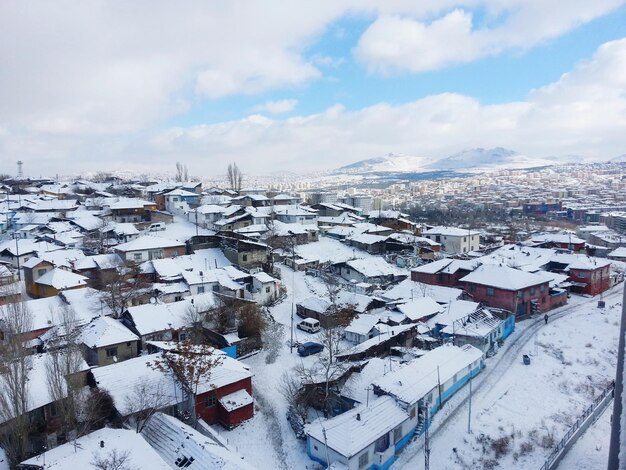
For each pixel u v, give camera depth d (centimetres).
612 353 4906
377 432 3016
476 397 3934
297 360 4522
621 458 1367
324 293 6334
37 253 6881
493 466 3112
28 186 13938
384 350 4678
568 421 3612
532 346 5041
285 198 12688
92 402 3011
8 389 2852
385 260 8538
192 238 7531
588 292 7225
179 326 4612
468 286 6272
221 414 3462
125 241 8006
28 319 3872
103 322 4316
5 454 2692
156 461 2484
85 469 2366
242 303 5109
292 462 3070
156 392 3272
